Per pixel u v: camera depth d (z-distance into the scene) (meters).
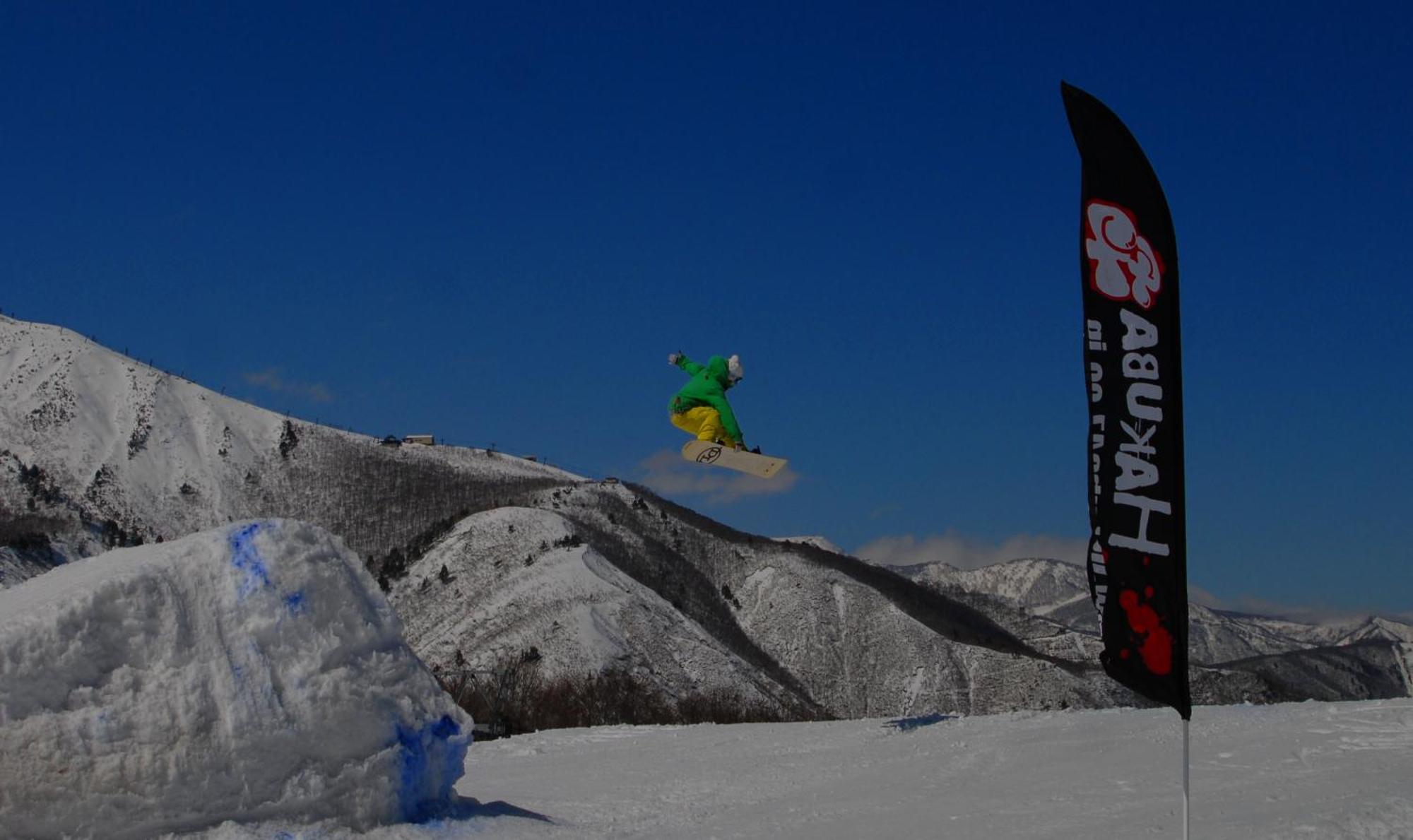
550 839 10.60
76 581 9.52
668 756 16.75
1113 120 8.62
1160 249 8.50
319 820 9.54
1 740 8.36
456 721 10.73
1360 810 9.23
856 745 16.55
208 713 9.12
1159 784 11.79
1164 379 8.45
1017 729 16.27
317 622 9.91
